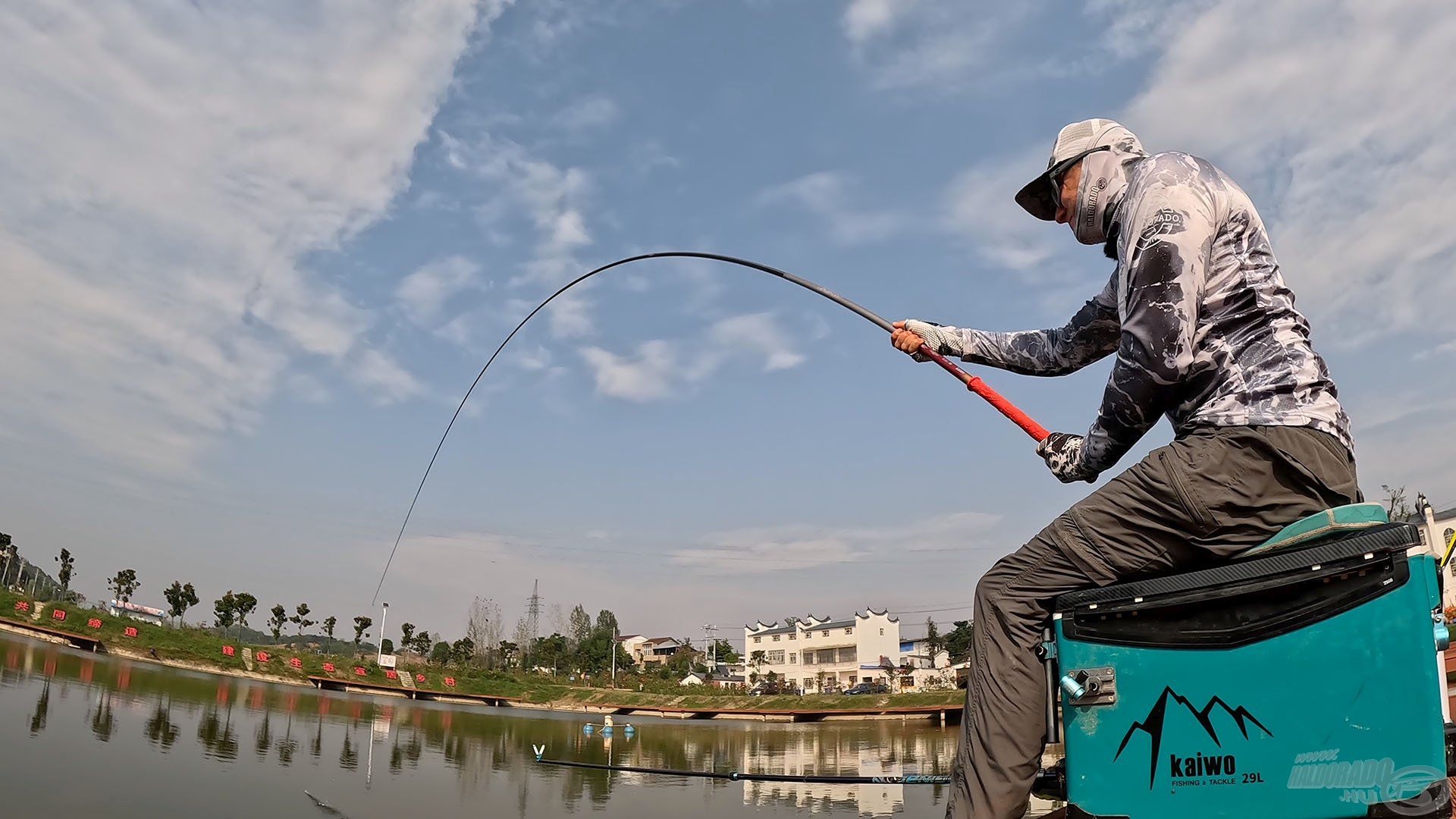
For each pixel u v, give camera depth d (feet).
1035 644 5.95
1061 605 5.75
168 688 48.93
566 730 64.18
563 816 25.94
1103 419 5.94
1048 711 5.87
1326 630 4.79
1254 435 5.37
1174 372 5.50
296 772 27.53
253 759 28.76
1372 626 4.66
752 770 40.63
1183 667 5.23
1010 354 8.14
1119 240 6.01
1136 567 5.68
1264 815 4.86
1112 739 5.42
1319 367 5.58
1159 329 5.54
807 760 45.65
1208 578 5.19
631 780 34.04
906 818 25.80
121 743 27.63
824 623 226.79
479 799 27.55
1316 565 4.86
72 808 18.85
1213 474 5.41
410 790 27.30
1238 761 4.98
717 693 144.46
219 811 20.44
